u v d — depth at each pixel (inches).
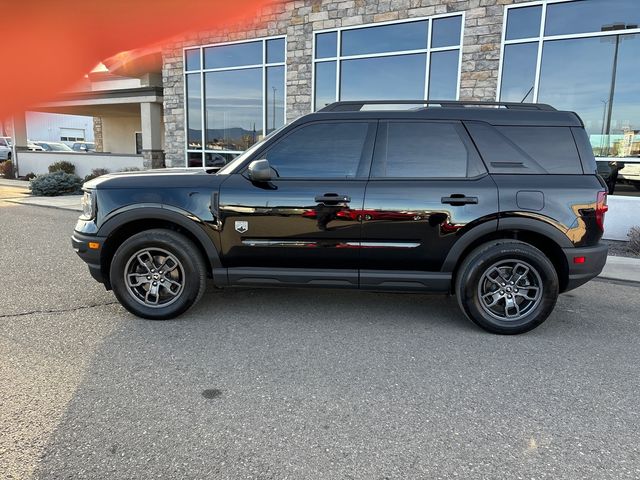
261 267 160.4
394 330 157.9
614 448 96.0
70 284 203.2
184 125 496.1
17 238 305.1
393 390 117.9
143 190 158.9
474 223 151.1
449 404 111.8
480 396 115.7
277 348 141.7
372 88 385.1
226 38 449.4
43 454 90.9
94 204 160.4
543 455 93.4
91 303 179.2
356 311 176.2
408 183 153.3
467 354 139.8
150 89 608.7
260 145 160.9
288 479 85.6
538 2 315.0
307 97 412.2
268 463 89.8
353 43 386.6
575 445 96.9
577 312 179.2
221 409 107.9
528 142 154.2
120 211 158.7
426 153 155.6
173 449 93.4
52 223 368.5
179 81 490.9
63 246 281.4
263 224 155.9
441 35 351.3
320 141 158.4
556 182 151.1
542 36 319.0
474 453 93.7
